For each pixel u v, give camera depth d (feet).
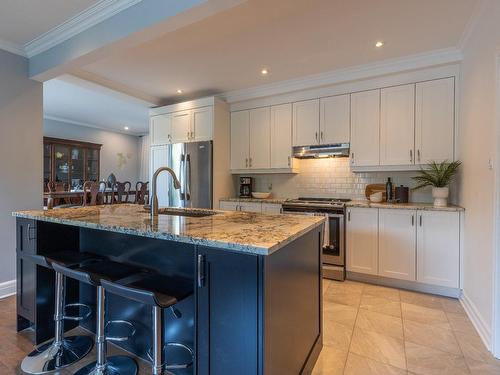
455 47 9.04
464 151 8.70
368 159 10.96
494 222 6.07
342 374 5.50
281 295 4.21
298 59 10.02
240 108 13.93
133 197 27.20
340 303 8.61
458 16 7.41
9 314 7.80
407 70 10.01
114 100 16.93
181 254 5.38
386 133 10.63
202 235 4.24
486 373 5.50
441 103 9.72
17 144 9.18
